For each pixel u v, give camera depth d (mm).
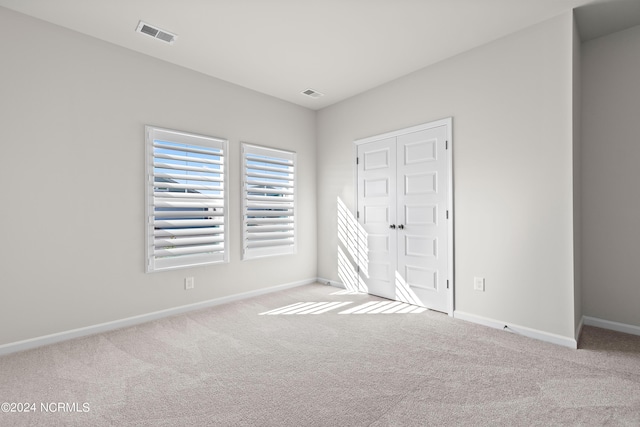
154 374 2023
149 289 3057
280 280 4223
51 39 2537
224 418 1579
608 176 2781
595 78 2840
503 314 2789
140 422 1555
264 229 4000
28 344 2404
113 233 2840
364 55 3117
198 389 1847
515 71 2715
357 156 4117
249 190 3852
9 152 2352
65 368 2105
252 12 2426
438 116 3260
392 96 3695
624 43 2697
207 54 3072
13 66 2371
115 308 2844
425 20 2551
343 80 3693
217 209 3568
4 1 2268
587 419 1551
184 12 2418
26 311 2416
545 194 2551
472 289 2992
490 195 2869
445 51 3051
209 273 3498
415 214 3465
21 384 1906
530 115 2631
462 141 3068
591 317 2879
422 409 1641
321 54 3092
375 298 3797
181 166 3244
